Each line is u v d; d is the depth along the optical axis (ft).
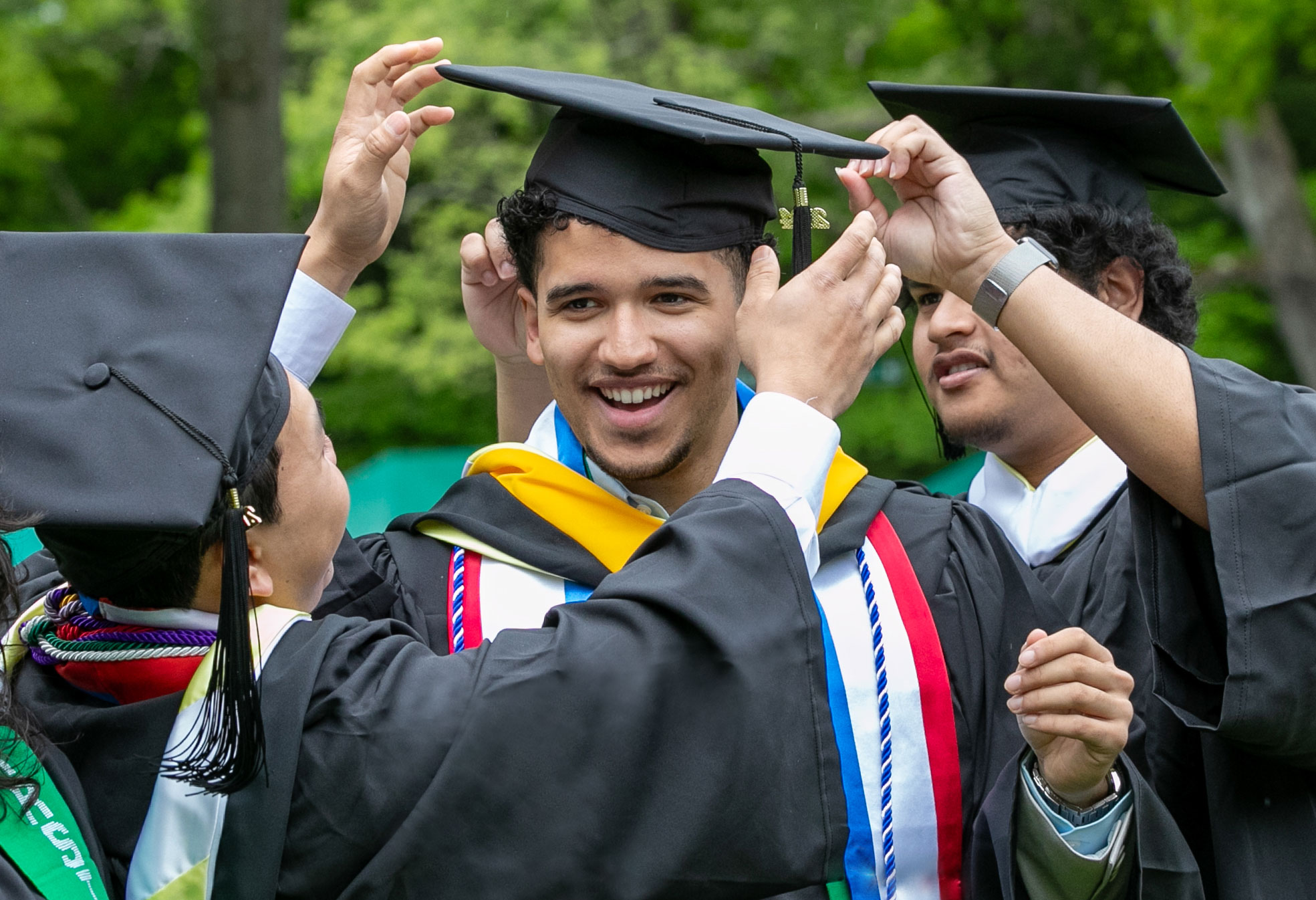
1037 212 10.59
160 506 6.88
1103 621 9.44
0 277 7.66
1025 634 9.21
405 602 9.20
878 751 8.68
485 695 7.27
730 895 7.28
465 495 9.62
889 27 43.88
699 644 7.25
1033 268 8.45
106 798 7.27
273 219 25.30
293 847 7.18
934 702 8.80
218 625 7.48
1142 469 8.18
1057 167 10.73
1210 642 8.36
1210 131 42.29
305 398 7.93
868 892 8.51
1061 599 9.88
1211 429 8.00
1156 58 48.24
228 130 25.00
